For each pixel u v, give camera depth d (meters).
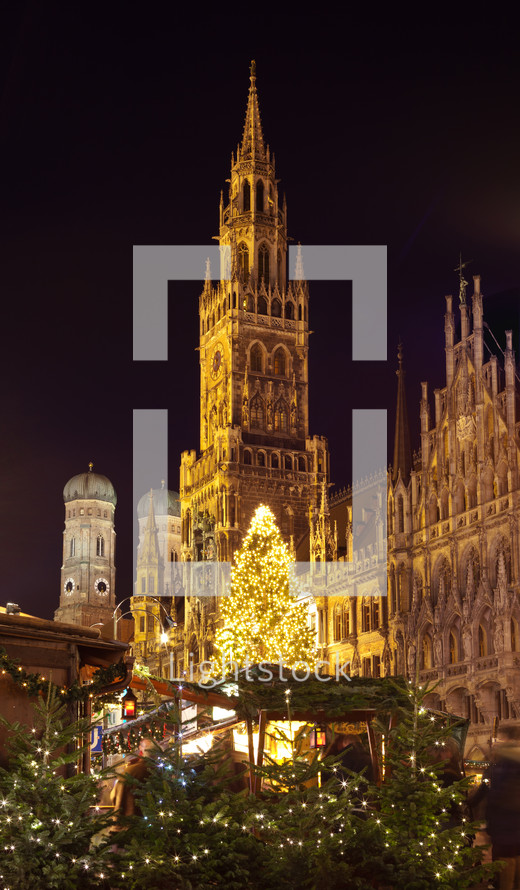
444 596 76.56
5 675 20.39
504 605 67.62
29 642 20.98
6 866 16.66
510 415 72.38
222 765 19.69
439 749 23.89
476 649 70.94
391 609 82.50
